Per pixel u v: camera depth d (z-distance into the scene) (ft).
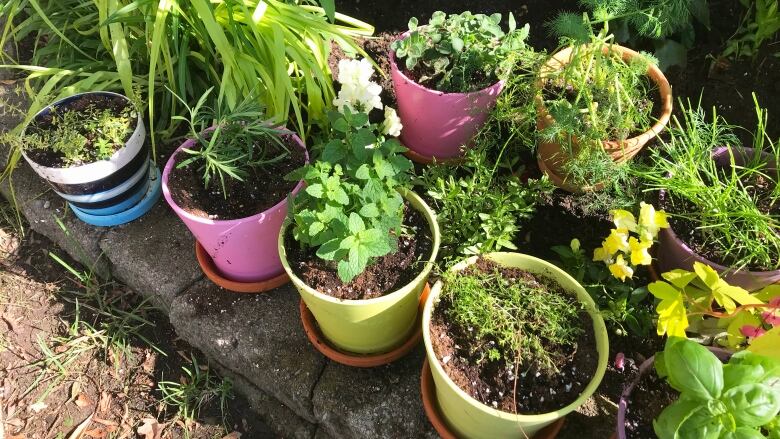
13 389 6.12
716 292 4.12
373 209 4.34
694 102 6.77
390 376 5.45
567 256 5.46
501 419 3.91
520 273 4.57
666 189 5.27
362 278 4.72
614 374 5.20
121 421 5.91
